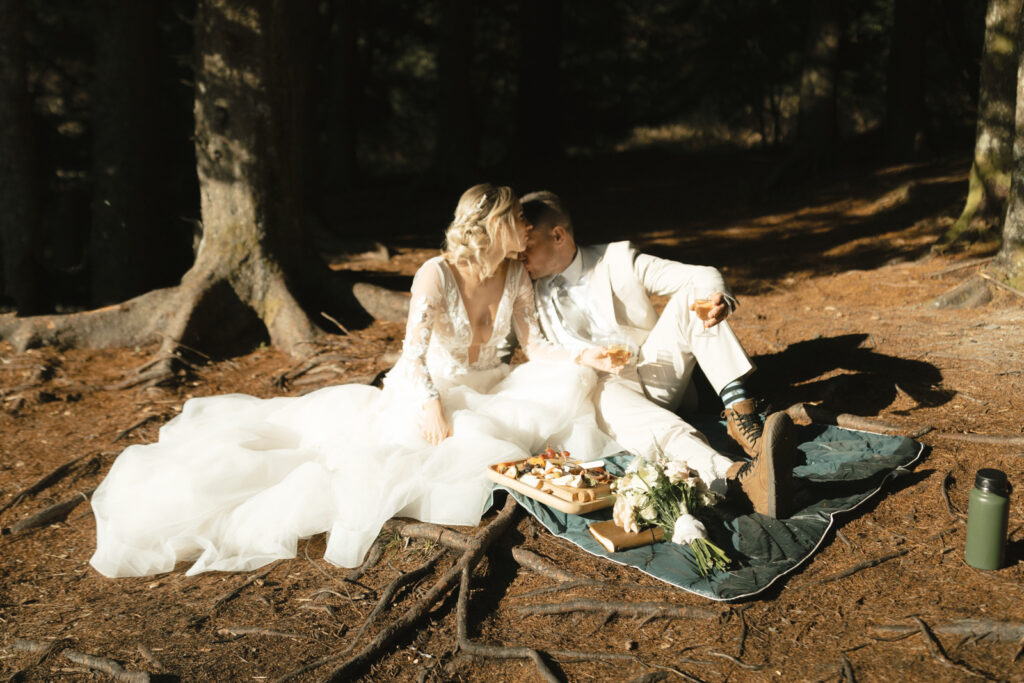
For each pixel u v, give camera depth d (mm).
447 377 4180
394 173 22953
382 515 3658
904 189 10680
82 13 12203
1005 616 2803
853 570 3160
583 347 4262
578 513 3449
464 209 3941
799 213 11344
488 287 4133
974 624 2756
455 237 3926
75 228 11008
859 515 3523
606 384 4219
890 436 4137
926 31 13203
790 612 2996
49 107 13156
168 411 5680
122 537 3793
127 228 9398
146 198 9500
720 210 12469
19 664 3203
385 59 22969
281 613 3365
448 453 3795
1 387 6047
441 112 15648
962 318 5930
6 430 5441
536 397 4109
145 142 9430
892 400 4684
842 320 6332
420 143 24453
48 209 11625
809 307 6906
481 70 23203
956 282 6805
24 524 4273
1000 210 7410
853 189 11969
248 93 6965
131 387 6105
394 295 7426
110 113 9242
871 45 17969
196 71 7051
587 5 20609
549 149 18984
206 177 7090
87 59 12602
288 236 7328
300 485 3795
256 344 7012
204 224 7199
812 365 5398
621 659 2869
